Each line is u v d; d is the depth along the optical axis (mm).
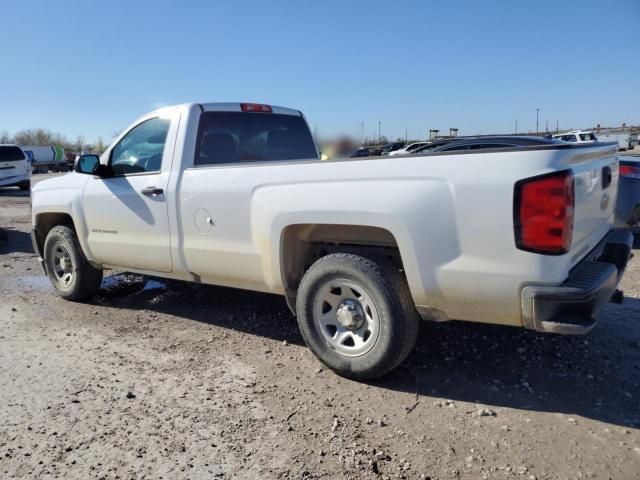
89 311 5352
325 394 3449
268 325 4777
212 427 3070
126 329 4781
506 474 2598
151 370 3871
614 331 4348
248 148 5055
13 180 21406
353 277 3461
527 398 3332
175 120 4555
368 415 3180
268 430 3029
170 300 5625
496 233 2936
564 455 2732
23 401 3420
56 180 5680
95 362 4035
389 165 3250
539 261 2850
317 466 2693
